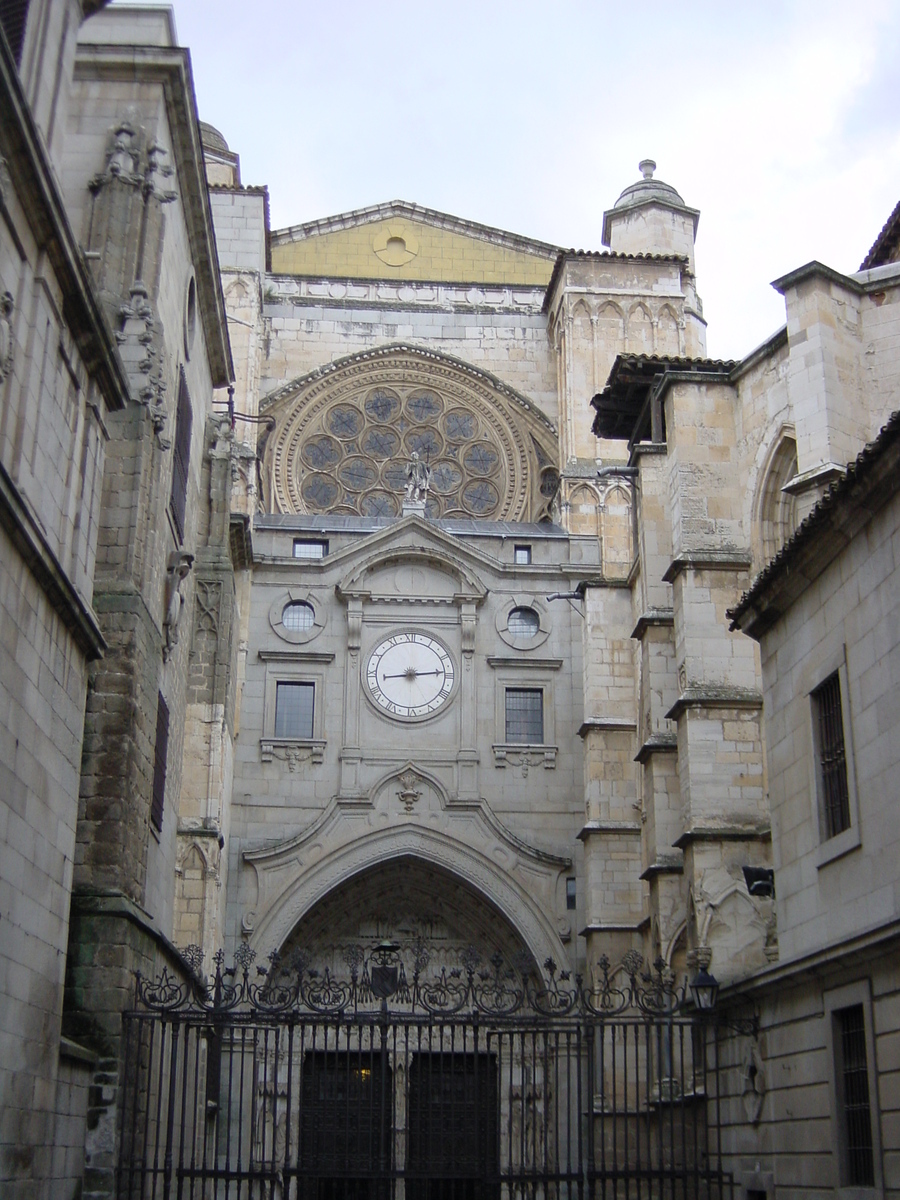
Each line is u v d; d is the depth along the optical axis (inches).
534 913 1667.1
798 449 1085.8
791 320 1107.3
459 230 2368.4
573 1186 1510.8
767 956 1118.4
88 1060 878.4
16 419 742.5
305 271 2326.5
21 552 730.2
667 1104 1240.2
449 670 1761.8
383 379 2133.4
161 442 1086.4
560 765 1737.2
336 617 1775.3
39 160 724.0
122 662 992.2
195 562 1526.8
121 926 929.5
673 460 1277.1
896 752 759.7
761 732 1181.1
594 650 1683.1
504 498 2087.8
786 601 939.3
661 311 2032.5
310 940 1716.3
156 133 1115.3
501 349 2166.6
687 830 1165.1
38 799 773.3
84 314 835.4
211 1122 1365.7
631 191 2240.4
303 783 1702.8
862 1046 779.4
